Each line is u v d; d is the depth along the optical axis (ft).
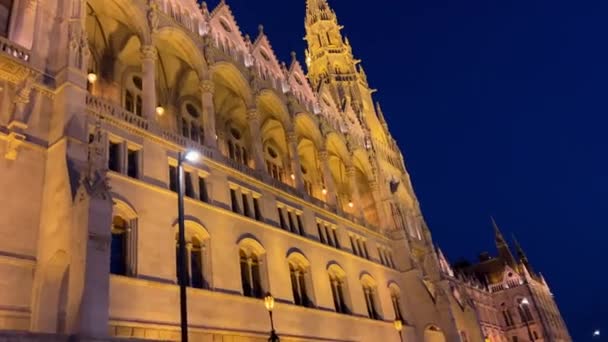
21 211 73.51
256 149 133.08
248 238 110.11
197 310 88.22
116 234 83.71
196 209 100.01
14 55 82.89
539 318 332.19
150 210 89.56
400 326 130.93
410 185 237.04
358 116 218.38
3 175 73.46
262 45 165.68
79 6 94.17
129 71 129.18
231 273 100.63
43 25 90.17
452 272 300.61
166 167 98.99
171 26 119.96
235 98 153.79
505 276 353.31
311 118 169.07
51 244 71.36
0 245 69.10
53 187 75.66
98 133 79.71
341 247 150.30
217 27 144.05
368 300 154.51
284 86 165.27
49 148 80.28
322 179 189.16
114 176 85.87
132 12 111.34
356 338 133.49
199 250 98.32
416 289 177.27
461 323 201.05
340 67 261.44
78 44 88.89
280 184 135.03
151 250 85.71
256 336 98.22
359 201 177.47
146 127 99.19
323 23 277.03
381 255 176.24
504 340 331.57
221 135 152.05
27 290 69.82
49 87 84.38
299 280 126.31
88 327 60.59
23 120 78.28
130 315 76.28
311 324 117.80
